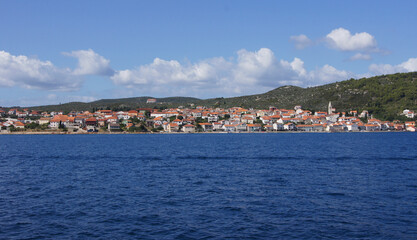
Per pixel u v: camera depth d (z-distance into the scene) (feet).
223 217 115.65
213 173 209.87
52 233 101.55
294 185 168.66
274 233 100.58
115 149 408.26
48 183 178.60
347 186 165.37
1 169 233.76
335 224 107.96
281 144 482.28
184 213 120.37
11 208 127.95
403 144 467.11
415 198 139.74
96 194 150.71
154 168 235.20
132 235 99.60
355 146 432.66
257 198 141.28
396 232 100.89
